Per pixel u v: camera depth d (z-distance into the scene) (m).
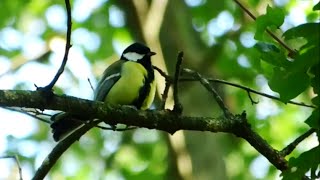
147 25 12.95
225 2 17.73
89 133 19.12
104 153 18.97
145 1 13.20
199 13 17.92
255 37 6.14
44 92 5.80
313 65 5.00
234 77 16.47
